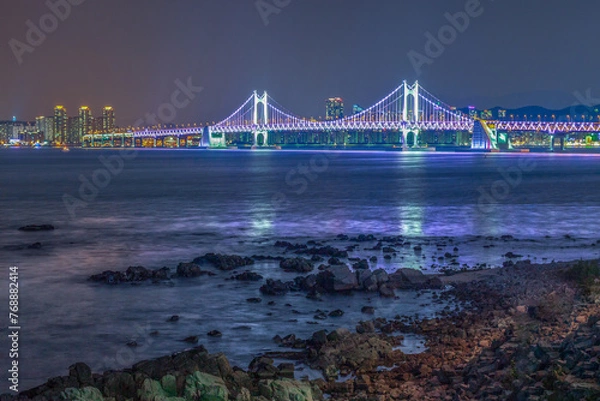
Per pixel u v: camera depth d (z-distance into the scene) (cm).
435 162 18950
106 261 3538
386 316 2347
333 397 1579
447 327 2111
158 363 1630
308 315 2391
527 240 4194
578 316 1938
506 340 1759
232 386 1526
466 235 4441
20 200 7381
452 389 1514
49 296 2717
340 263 3328
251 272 3034
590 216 5559
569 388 1242
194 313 2438
